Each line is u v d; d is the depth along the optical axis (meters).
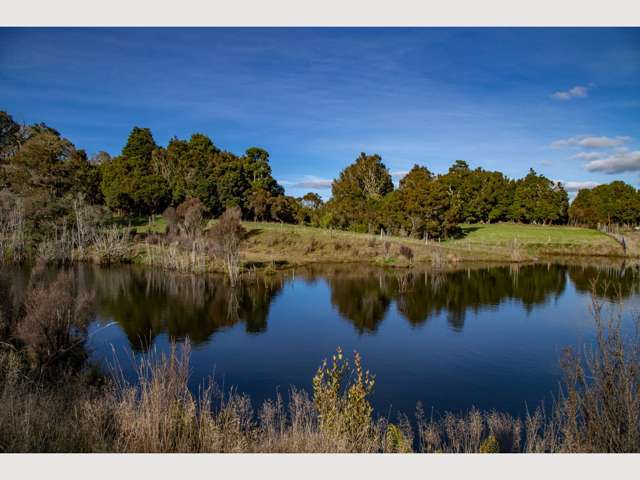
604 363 6.10
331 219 79.25
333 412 8.60
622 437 5.80
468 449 10.21
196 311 29.05
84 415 8.33
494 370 18.91
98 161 102.69
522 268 51.06
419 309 30.50
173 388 8.51
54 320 15.51
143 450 7.10
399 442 9.52
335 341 23.02
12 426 7.09
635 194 91.38
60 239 51.59
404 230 69.75
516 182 107.81
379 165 108.12
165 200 75.69
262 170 91.94
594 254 65.19
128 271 44.47
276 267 49.84
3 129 71.25
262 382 17.16
